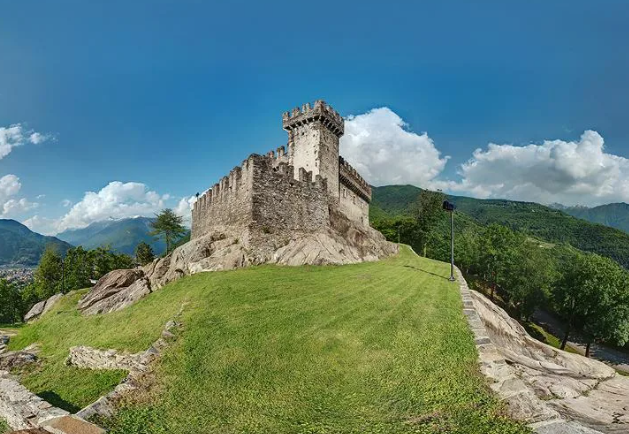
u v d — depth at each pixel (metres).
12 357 23.73
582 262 60.62
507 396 10.44
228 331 16.98
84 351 21.27
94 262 76.50
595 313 56.56
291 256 33.91
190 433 9.73
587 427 8.75
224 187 41.41
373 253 47.19
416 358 13.67
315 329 17.03
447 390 11.09
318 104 51.56
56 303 43.84
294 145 53.53
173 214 73.75
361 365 13.48
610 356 57.66
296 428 9.72
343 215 50.25
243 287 24.27
